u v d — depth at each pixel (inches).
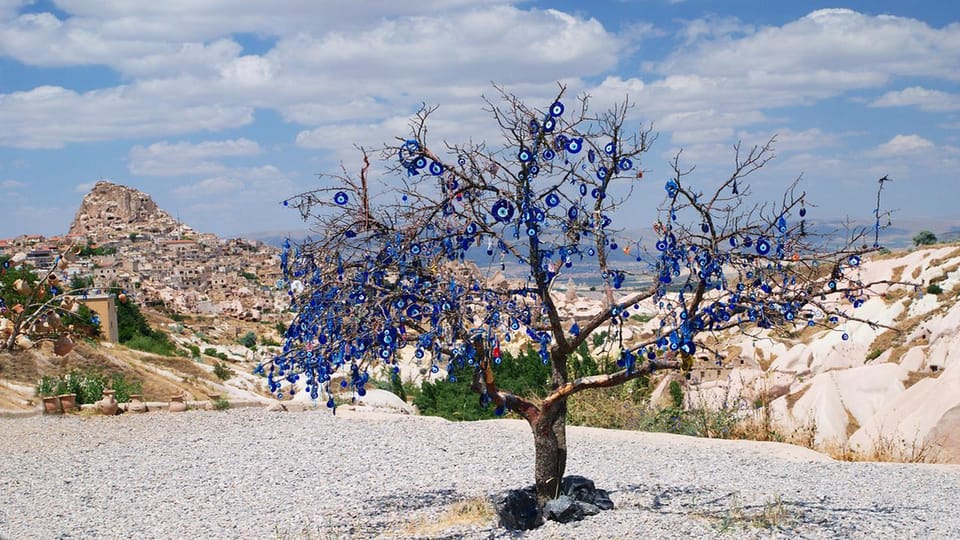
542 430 331.3
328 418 706.2
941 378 625.9
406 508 375.9
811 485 424.2
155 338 1969.7
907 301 1380.4
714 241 292.4
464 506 362.6
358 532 332.5
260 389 1353.3
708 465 487.2
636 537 298.8
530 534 310.5
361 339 290.8
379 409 791.1
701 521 323.3
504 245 304.3
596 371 722.2
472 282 299.6
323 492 431.2
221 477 488.4
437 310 290.5
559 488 336.8
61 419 719.1
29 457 572.4
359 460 526.0
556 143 302.4
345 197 299.1
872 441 610.9
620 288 309.4
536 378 782.5
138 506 422.6
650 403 718.5
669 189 293.4
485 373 316.5
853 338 1305.4
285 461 530.9
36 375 904.3
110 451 594.2
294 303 300.2
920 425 590.6
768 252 291.7
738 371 791.1
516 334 341.1
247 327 4773.6
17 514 413.7
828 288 300.5
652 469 471.2
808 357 1264.8
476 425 661.9
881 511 354.3
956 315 1070.4
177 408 764.6
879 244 288.7
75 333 370.6
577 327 322.3
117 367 996.6
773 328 301.1
